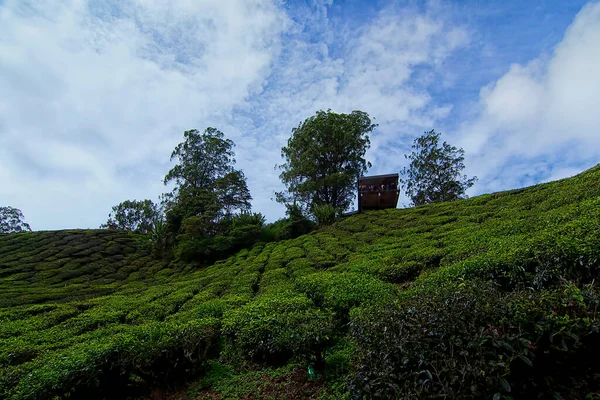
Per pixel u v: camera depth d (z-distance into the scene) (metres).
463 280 4.92
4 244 22.55
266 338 5.34
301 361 4.92
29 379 4.20
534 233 6.41
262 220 24.12
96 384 4.55
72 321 8.56
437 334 2.94
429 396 2.55
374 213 21.30
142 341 5.06
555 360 2.71
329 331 4.77
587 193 8.91
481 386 2.48
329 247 15.04
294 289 8.91
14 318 9.64
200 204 24.12
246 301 8.39
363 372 3.20
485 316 2.91
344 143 25.81
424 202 28.27
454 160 27.75
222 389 4.86
